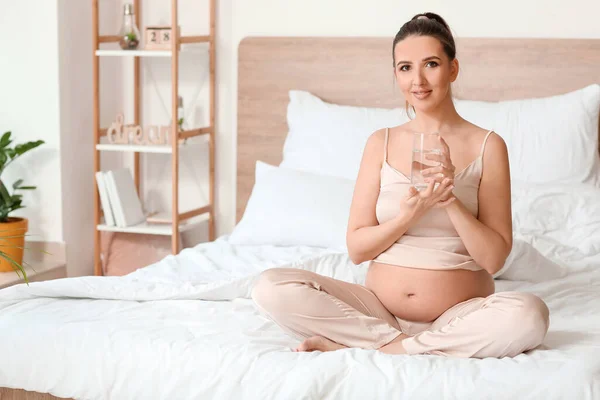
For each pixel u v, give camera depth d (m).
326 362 1.80
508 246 2.06
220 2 3.99
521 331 1.84
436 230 2.07
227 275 2.62
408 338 1.95
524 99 3.52
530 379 1.71
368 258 2.13
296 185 3.29
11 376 2.06
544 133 3.34
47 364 2.02
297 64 3.82
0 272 3.60
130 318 2.19
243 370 1.84
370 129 3.54
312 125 3.64
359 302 2.09
